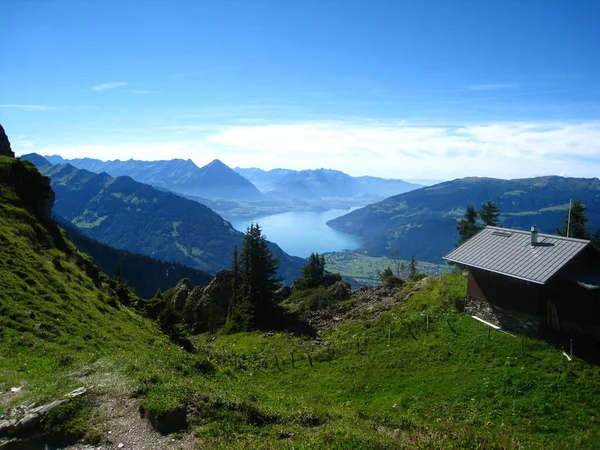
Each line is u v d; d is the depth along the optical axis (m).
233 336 55.72
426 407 24.88
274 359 40.81
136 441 14.95
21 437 14.73
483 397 25.25
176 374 23.88
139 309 53.03
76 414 15.96
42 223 49.62
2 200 47.12
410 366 31.70
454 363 30.48
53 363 20.95
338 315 55.25
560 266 30.38
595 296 29.41
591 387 24.23
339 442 15.56
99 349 25.95
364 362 34.53
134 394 17.56
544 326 31.72
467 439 18.16
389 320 42.12
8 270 32.19
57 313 29.12
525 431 21.12
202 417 16.83
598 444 18.16
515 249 35.41
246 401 19.53
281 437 16.47
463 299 40.19
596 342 28.91
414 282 57.91
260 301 60.81
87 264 51.56
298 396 28.86
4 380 18.61
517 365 28.11
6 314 25.66
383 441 16.36
